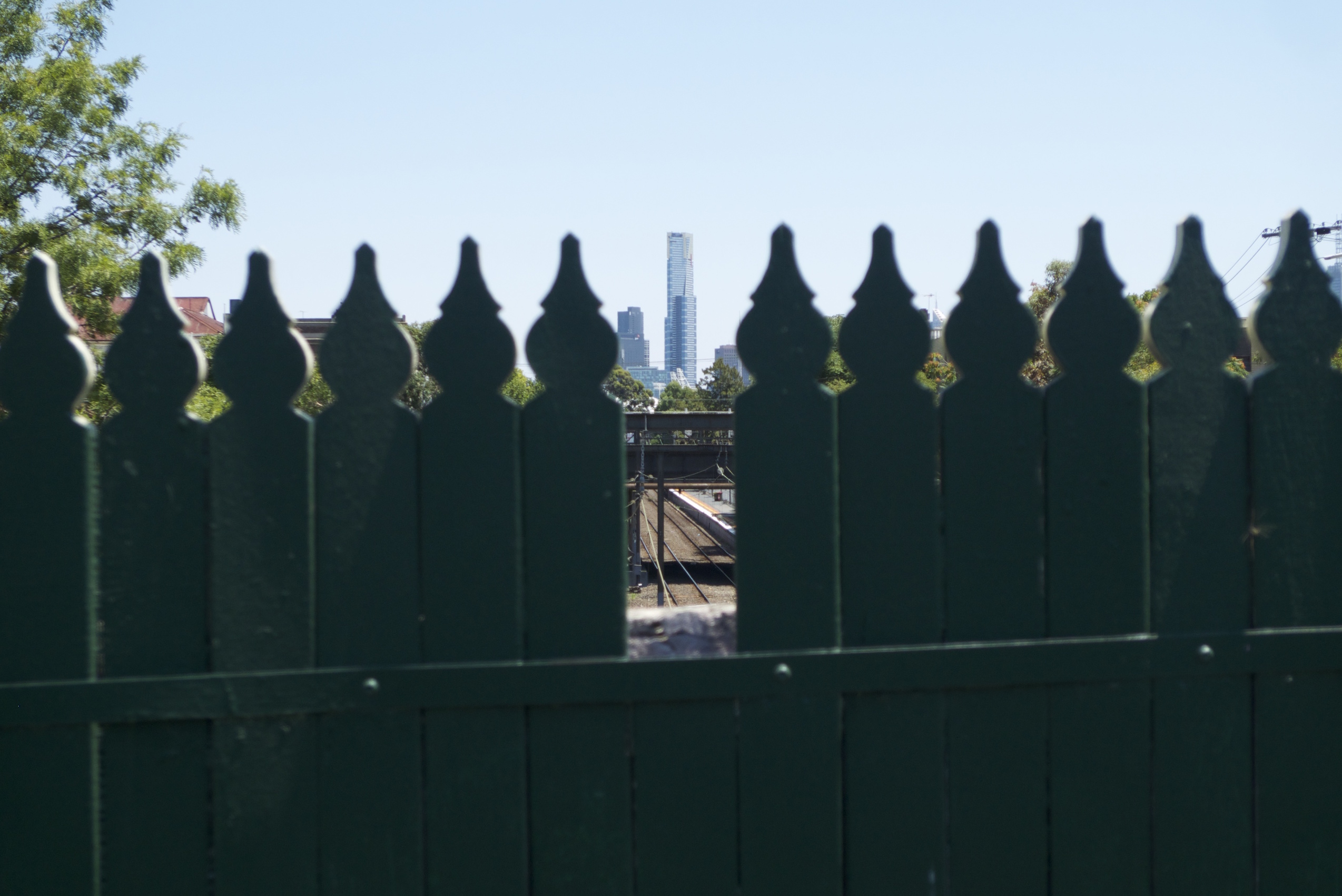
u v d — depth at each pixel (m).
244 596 1.43
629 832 1.49
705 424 20.95
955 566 1.52
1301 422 1.56
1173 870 1.56
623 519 1.48
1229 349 1.55
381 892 1.46
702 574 30.84
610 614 1.48
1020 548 1.53
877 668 1.49
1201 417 1.54
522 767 1.47
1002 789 1.53
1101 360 1.53
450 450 1.46
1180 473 1.54
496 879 1.48
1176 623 1.55
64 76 13.02
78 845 1.42
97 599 1.42
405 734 1.46
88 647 1.41
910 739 1.52
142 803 1.43
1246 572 1.56
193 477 1.42
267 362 1.43
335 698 1.44
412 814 1.46
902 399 1.51
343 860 1.46
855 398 1.50
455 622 1.46
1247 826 1.57
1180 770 1.55
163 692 1.41
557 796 1.48
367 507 1.45
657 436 24.78
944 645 1.50
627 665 1.47
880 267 1.51
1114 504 1.54
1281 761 1.57
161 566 1.42
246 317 1.43
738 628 1.49
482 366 1.46
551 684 1.46
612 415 1.47
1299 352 1.56
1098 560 1.54
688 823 1.49
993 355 1.52
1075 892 1.54
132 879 1.43
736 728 1.49
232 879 1.44
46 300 1.40
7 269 11.87
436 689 1.45
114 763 1.42
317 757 1.45
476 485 1.46
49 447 1.40
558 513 1.47
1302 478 1.56
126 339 1.41
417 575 1.46
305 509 1.44
